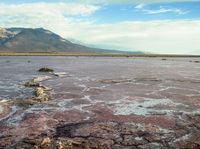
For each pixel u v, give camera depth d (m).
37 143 22.02
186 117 30.78
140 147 21.81
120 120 29.36
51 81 61.19
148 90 49.34
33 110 33.47
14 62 139.75
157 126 27.33
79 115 31.33
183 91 48.41
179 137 24.20
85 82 59.88
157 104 37.56
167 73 83.25
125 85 55.62
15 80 62.66
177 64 143.62
